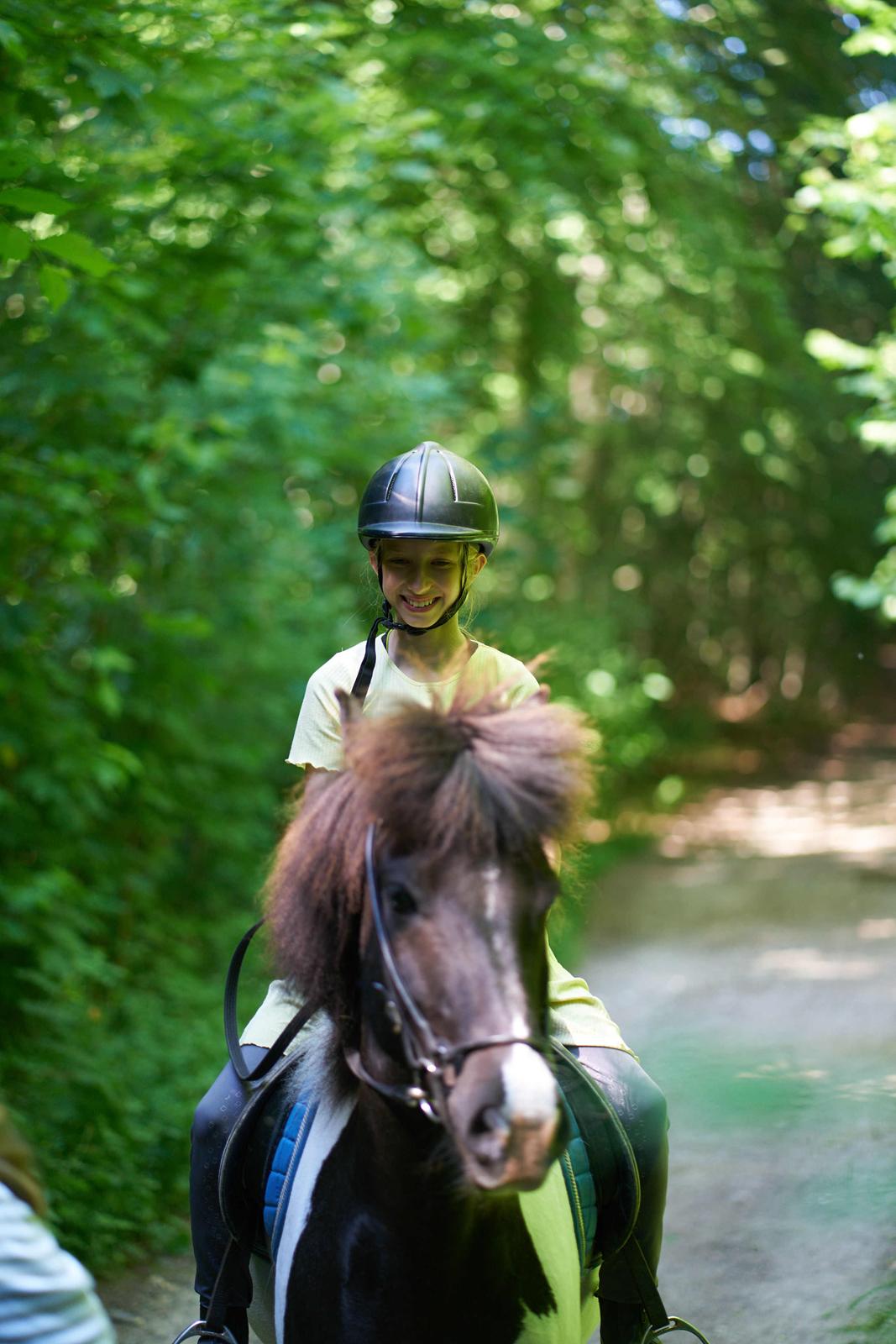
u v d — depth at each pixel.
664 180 14.10
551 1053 2.76
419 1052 2.74
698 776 25.08
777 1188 6.77
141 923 10.71
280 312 10.54
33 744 8.61
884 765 26.28
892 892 14.83
